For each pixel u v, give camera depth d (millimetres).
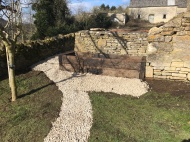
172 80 6441
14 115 5195
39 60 9828
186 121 4414
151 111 4938
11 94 6359
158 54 6445
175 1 31984
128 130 4293
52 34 16500
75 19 21969
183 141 3844
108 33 8703
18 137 4391
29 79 7410
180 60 6203
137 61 6930
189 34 5926
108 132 4277
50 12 17219
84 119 4812
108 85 6590
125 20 32188
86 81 6953
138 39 8359
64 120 4812
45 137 4289
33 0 9891
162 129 4242
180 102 5184
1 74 7648
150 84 6422
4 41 5453
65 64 7977
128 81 6727
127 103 5430
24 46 8789
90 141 4074
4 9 5906
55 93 6215
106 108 5242
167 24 6105
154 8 33031
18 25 5789
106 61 7254
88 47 9125
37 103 5699
